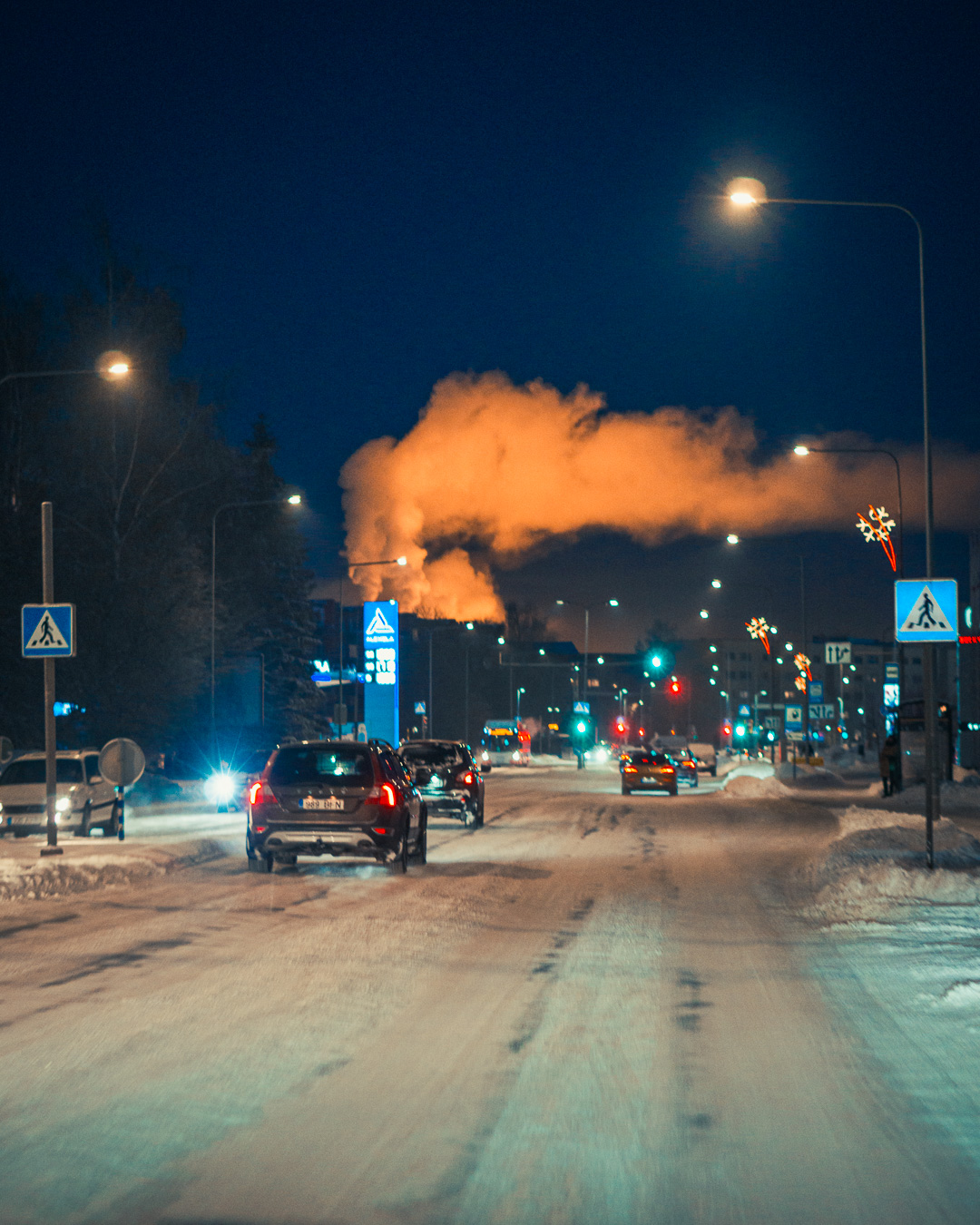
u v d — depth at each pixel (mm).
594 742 113688
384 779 19031
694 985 10406
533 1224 5152
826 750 118750
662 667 80250
